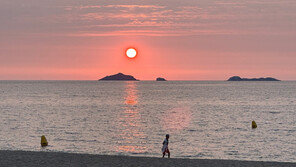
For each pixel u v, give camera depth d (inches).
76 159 889.5
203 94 6919.3
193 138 1785.2
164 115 3002.0
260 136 1856.5
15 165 810.2
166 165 837.2
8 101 4771.2
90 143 1626.5
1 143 1610.5
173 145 1590.8
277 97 5816.9
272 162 885.2
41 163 835.4
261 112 3304.6
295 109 3634.4
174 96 6210.6
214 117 2844.5
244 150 1481.3
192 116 2923.2
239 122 2504.9
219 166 835.4
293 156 1373.0
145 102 4685.0
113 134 1905.8
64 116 2891.2
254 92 7760.8
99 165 824.9
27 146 1542.8
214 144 1617.9
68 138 1761.8
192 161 889.5
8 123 2386.8
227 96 6186.0
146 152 1433.3
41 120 2583.7
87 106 3986.2
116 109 3602.4
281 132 2012.8
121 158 912.9
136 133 1946.4
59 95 6417.3
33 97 5738.2
